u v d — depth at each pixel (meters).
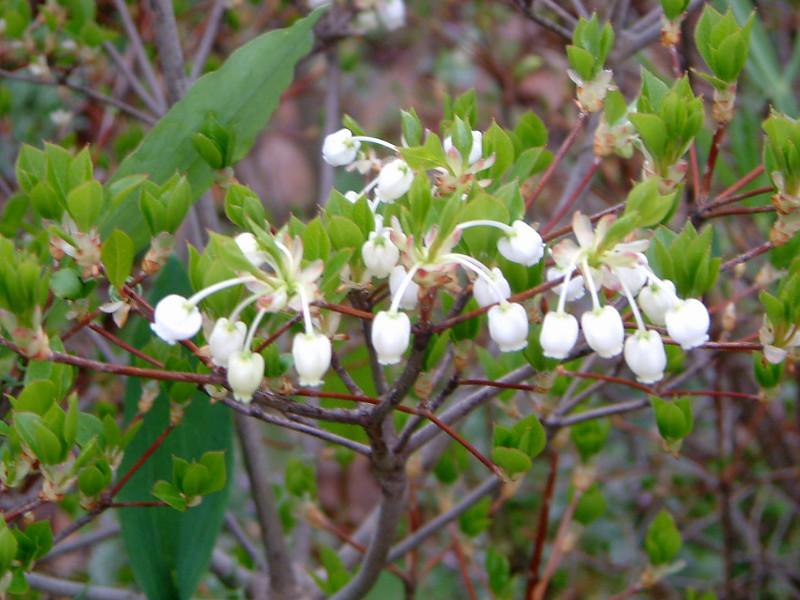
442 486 0.38
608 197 0.52
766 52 0.38
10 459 0.23
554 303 0.26
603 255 0.18
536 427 0.23
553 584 0.52
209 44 0.45
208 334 0.20
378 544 0.26
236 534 0.40
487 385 0.22
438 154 0.20
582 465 0.35
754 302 0.52
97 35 0.39
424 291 0.19
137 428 0.26
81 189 0.20
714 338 0.40
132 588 0.50
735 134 0.36
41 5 0.40
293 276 0.18
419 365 0.20
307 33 0.26
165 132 0.25
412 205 0.19
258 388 0.21
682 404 0.25
